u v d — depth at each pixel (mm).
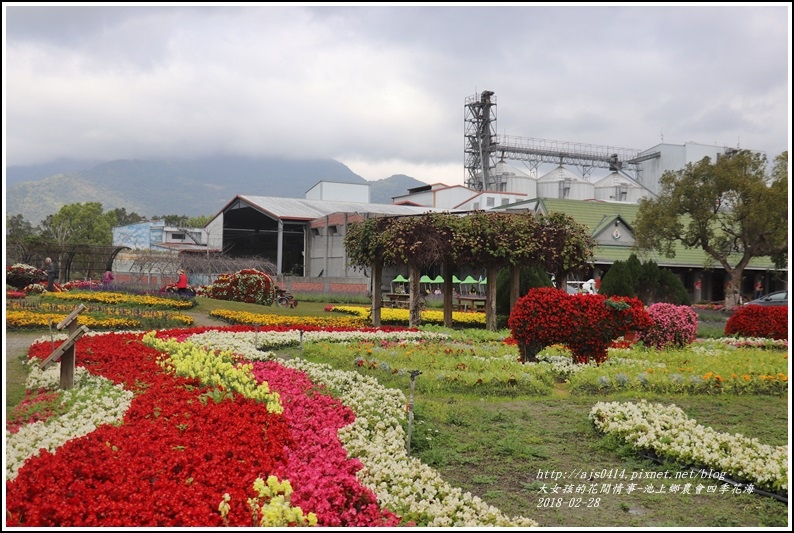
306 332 16984
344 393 9477
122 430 6414
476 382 10695
